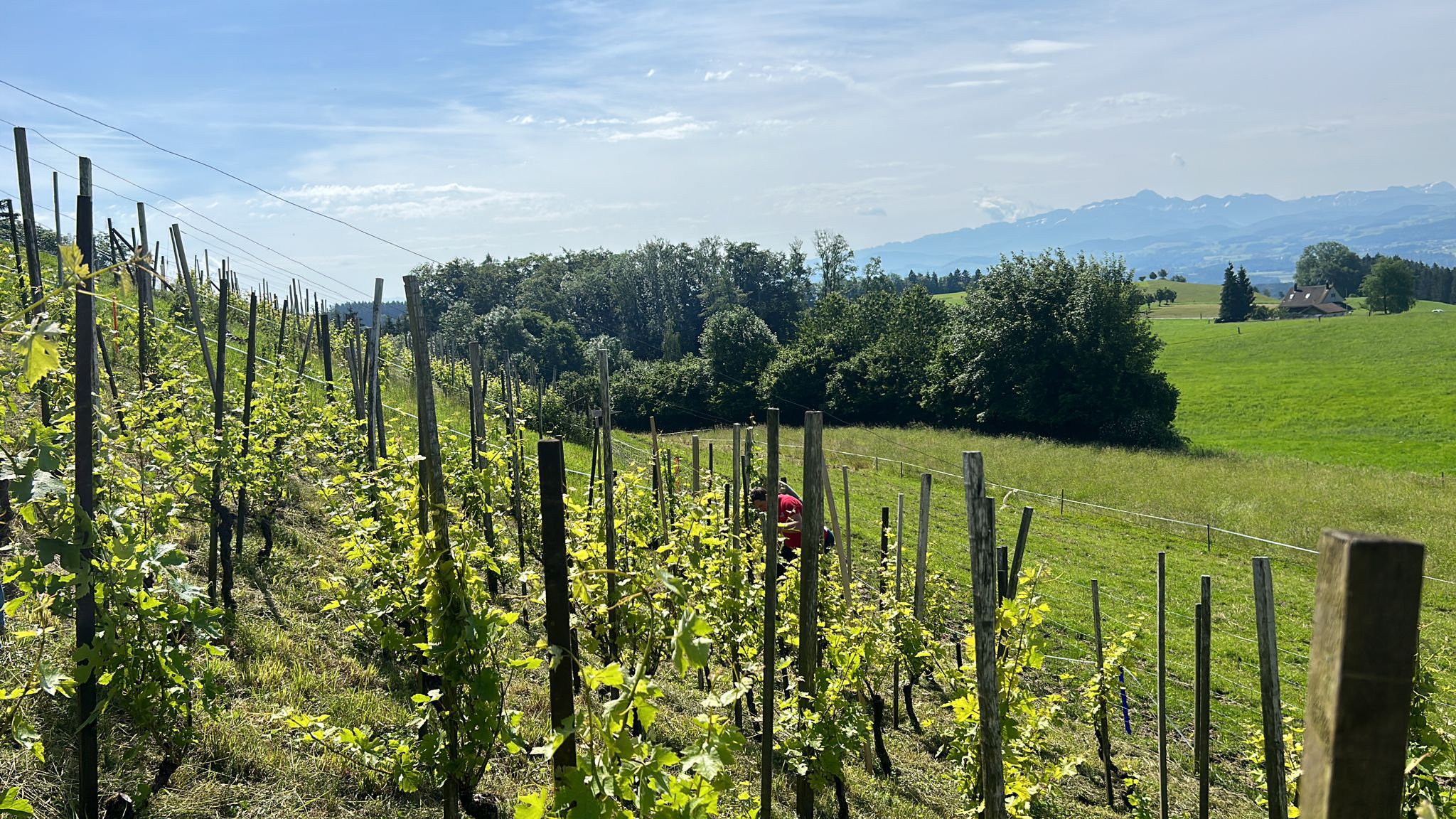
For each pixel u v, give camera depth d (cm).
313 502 1366
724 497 1156
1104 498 3334
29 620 686
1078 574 2205
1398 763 161
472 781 564
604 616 579
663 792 364
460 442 1519
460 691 501
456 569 494
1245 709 1440
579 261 12044
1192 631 1795
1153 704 1429
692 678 1114
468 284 11431
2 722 557
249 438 1031
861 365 6038
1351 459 4634
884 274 10938
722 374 6456
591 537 850
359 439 1414
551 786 457
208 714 637
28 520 508
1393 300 12594
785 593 935
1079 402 5022
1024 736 837
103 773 602
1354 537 164
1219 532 2764
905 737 1177
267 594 981
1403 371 6969
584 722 383
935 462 4019
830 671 807
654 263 10488
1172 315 14438
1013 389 5216
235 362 1841
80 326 507
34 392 859
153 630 673
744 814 600
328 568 1095
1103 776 1141
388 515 651
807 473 623
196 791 610
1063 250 5303
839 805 848
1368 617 162
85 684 542
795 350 6375
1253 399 6531
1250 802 1123
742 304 10062
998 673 705
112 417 877
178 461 904
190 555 995
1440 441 4922
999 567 1005
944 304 6631
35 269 1166
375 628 585
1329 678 168
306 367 2384
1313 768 172
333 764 675
